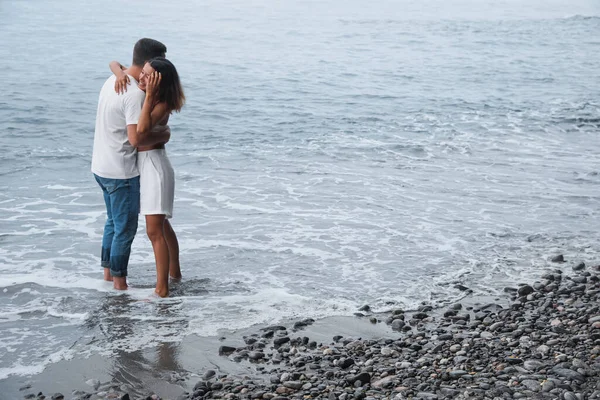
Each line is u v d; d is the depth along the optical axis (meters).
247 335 5.19
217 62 21.08
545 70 21.77
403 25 32.72
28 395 4.30
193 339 5.11
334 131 12.92
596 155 11.41
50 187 8.99
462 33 30.77
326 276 6.38
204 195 8.77
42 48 22.30
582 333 5.20
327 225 7.73
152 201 5.79
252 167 10.26
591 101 16.59
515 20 36.25
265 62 21.47
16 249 6.83
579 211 8.40
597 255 7.02
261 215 8.03
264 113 14.47
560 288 6.15
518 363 4.73
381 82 18.80
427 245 7.20
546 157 11.20
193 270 6.45
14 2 34.69
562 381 4.38
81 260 6.63
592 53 25.86
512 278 6.43
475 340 5.09
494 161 10.86
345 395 4.25
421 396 4.25
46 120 13.30
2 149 10.98
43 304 5.66
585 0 49.22
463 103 16.05
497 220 8.02
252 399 4.26
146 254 6.82
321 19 33.69
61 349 4.93
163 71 5.59
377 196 8.88
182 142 11.84
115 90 5.66
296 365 4.72
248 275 6.36
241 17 33.00
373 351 4.93
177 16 32.31
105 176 5.79
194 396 4.30
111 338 5.11
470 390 4.30
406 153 11.33
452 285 6.24
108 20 29.94
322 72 20.09
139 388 4.43
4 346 4.95
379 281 6.29
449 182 9.60
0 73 18.14
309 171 10.07
